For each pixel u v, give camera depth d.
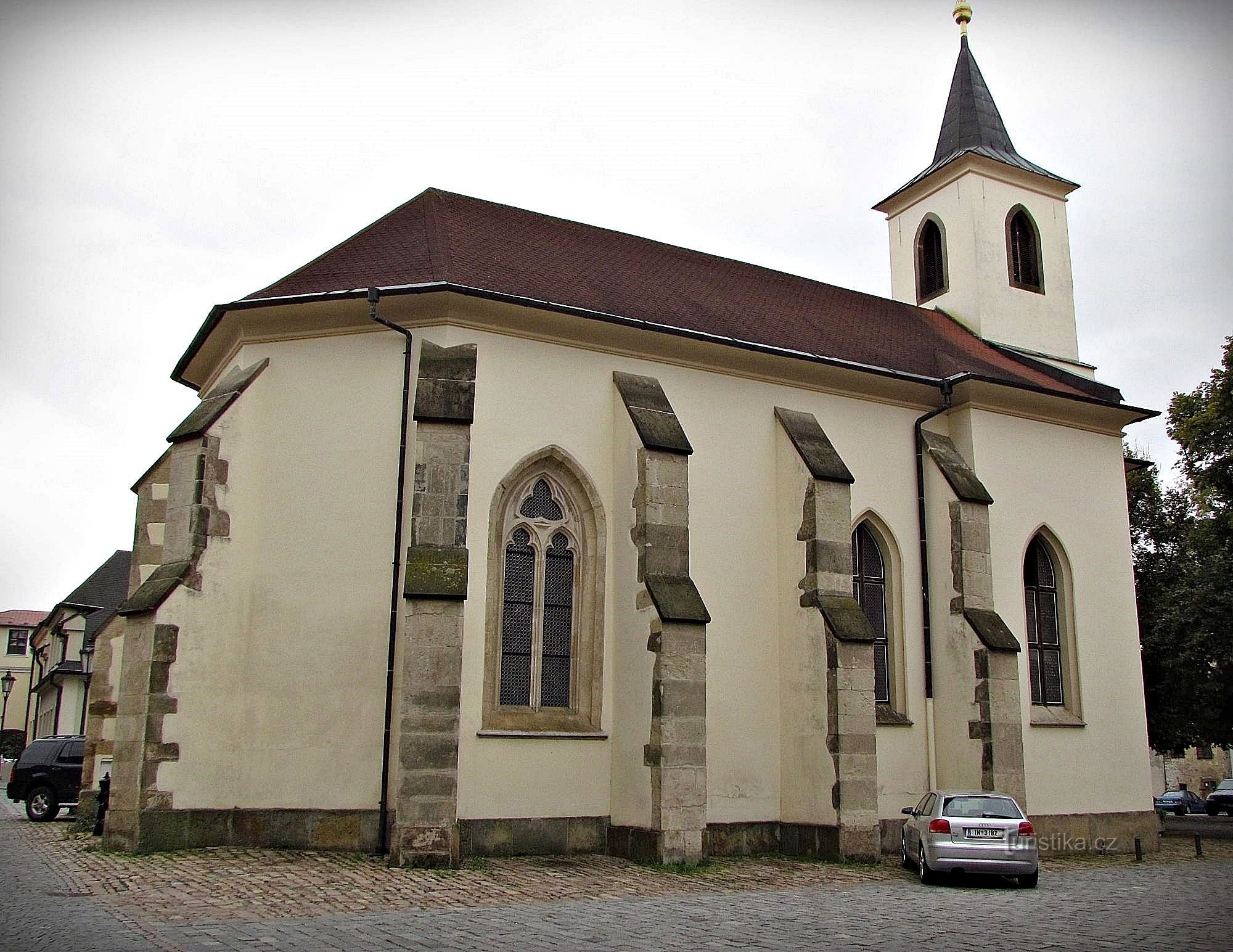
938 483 22.42
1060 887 16.02
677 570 17.91
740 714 19.59
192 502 17.64
